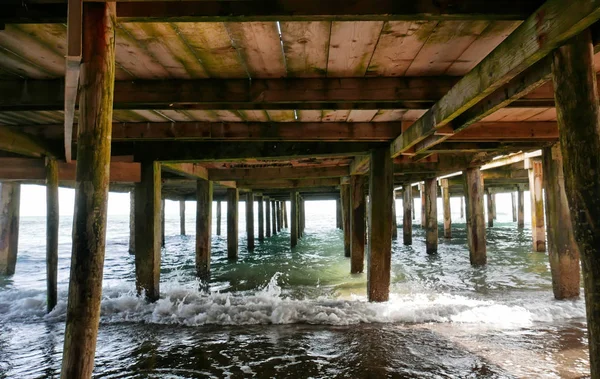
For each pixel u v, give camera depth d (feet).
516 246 40.37
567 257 17.90
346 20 6.82
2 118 14.70
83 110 6.12
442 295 20.08
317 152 17.72
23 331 15.61
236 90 10.68
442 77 10.62
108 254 43.70
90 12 6.23
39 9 6.76
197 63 9.58
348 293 21.62
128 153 18.85
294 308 17.49
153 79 10.65
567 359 12.14
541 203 33.30
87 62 6.15
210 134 15.58
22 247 54.13
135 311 17.74
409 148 15.47
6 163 16.85
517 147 17.72
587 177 5.94
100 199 6.15
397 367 11.84
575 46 6.10
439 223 84.79
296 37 8.19
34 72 10.07
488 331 14.78
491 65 7.74
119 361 12.60
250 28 7.80
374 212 17.58
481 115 10.26
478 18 6.80
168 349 13.60
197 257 28.02
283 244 50.62
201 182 28.22
